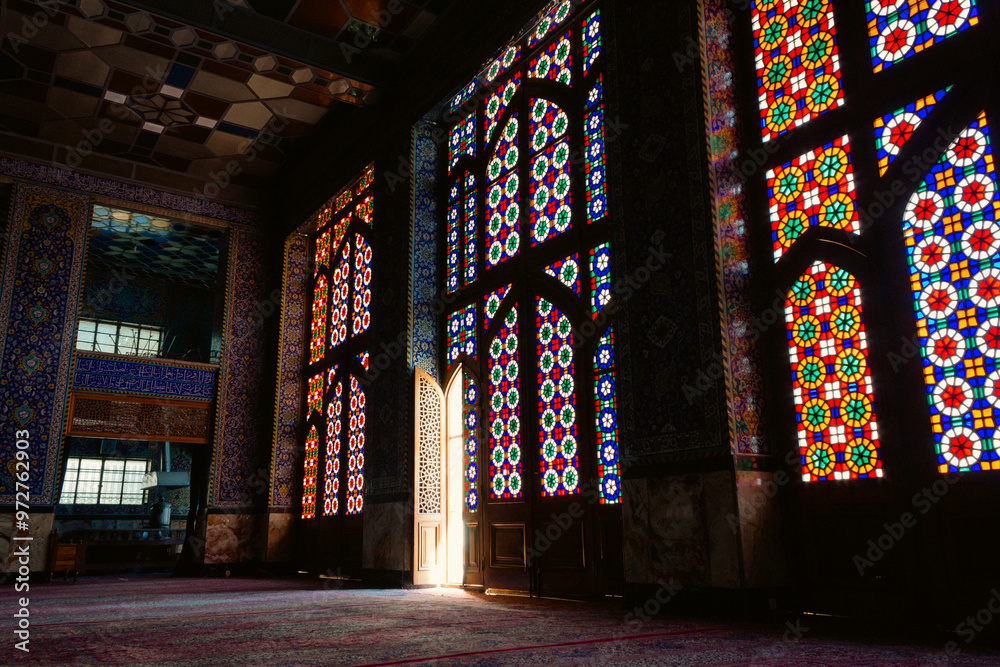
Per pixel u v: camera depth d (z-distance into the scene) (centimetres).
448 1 760
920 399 379
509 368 670
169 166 1107
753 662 277
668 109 500
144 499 1447
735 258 460
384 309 827
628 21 546
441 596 632
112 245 1257
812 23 458
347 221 1018
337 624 420
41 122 980
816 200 443
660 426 475
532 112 685
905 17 411
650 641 336
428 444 752
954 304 372
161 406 1055
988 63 370
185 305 1526
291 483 1073
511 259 685
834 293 426
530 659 288
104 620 453
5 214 1080
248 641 352
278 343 1104
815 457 425
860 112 424
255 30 787
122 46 810
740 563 410
